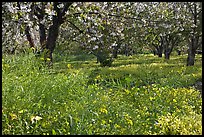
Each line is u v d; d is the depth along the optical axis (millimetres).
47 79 8078
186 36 23609
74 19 17219
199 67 21234
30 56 9438
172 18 19609
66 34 20141
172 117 7328
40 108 6559
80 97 7766
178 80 13867
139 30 19984
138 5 18266
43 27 16672
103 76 14953
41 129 5859
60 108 6781
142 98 8914
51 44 16203
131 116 7336
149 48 45500
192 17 23438
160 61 31172
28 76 7938
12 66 8625
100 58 25734
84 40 16953
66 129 6000
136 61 31656
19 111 6051
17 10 13453
